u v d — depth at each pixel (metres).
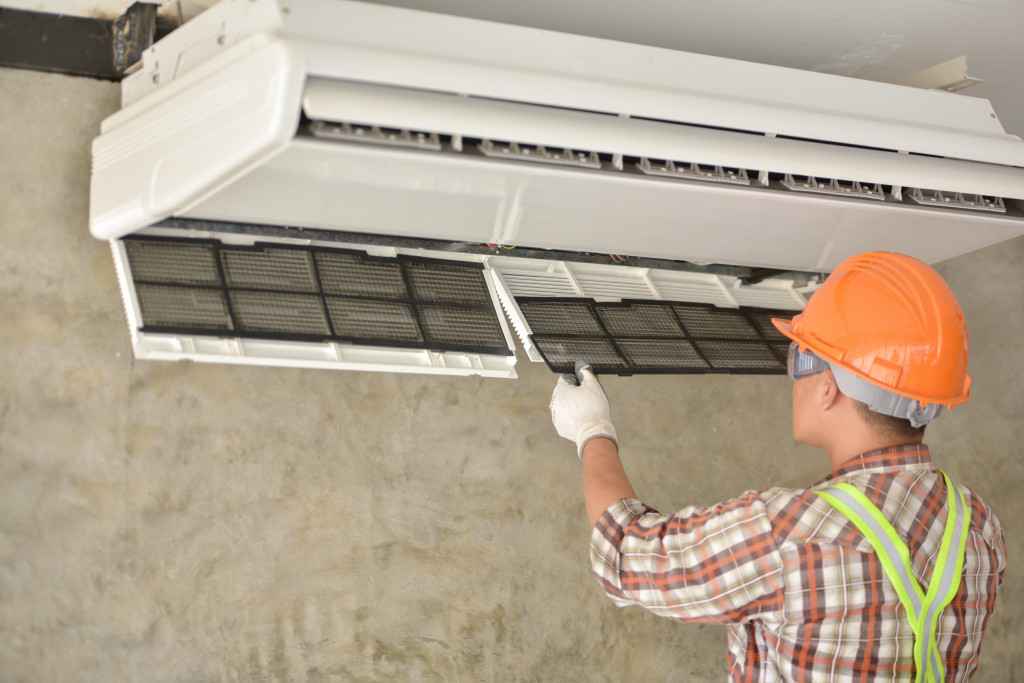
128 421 1.70
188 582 1.73
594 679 2.12
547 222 1.42
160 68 1.28
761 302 2.05
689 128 1.29
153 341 1.33
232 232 1.47
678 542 0.98
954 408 2.81
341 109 1.04
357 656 1.87
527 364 2.12
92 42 1.61
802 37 1.79
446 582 1.97
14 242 1.62
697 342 1.81
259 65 1.02
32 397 1.62
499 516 2.05
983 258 2.96
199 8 1.55
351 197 1.27
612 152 1.22
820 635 0.94
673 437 2.29
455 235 1.45
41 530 1.62
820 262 1.73
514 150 1.21
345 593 1.87
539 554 2.09
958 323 1.01
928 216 1.54
